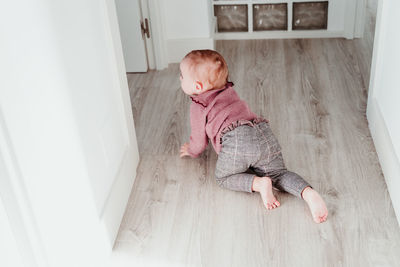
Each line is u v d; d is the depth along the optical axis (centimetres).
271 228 165
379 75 203
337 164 195
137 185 190
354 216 168
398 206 162
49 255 121
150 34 280
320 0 306
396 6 177
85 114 143
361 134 213
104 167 159
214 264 153
